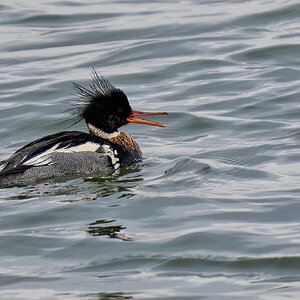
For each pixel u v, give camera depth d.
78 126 20.11
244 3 27.17
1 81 22.75
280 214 14.71
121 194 15.77
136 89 22.02
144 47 24.47
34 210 15.15
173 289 12.54
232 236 13.94
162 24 25.98
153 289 12.55
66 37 25.59
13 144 19.34
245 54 23.58
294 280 12.72
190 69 22.98
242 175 16.48
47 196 15.80
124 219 14.77
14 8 27.77
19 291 12.62
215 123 19.61
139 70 23.06
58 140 17.33
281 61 23.09
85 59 23.98
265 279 12.77
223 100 20.94
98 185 16.38
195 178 16.39
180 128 19.58
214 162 17.17
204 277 12.88
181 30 25.44
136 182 16.47
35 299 12.35
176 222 14.56
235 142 18.44
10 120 20.52
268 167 16.88
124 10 27.42
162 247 13.73
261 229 14.19
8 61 24.17
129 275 13.00
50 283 12.83
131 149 17.86
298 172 16.55
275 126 19.19
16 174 16.58
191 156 17.72
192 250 13.61
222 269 13.09
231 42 24.42
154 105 20.95
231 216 14.70
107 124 18.11
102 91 18.39
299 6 26.30
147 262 13.34
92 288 12.62
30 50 24.86
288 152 17.61
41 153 16.97
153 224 14.55
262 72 22.47
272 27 25.36
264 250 13.48
